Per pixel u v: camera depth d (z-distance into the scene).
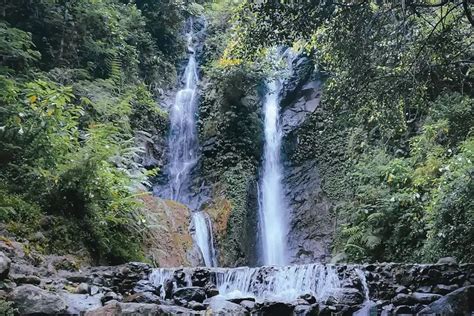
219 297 5.12
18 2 10.60
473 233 6.88
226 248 10.56
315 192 11.66
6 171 6.75
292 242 11.38
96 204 7.20
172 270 5.94
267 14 5.70
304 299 4.93
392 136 9.84
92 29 11.70
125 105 10.39
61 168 6.96
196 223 10.26
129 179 8.05
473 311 4.46
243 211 11.32
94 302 4.52
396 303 5.00
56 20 10.85
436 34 5.91
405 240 8.54
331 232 10.83
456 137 8.21
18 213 6.27
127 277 5.75
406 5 5.34
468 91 8.26
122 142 9.13
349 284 5.54
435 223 7.38
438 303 4.59
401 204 8.73
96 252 6.88
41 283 4.58
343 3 5.61
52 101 7.19
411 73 5.77
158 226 8.12
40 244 6.12
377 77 5.91
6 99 7.15
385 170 9.39
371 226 9.10
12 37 9.22
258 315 4.62
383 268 5.75
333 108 6.66
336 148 11.80
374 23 5.66
